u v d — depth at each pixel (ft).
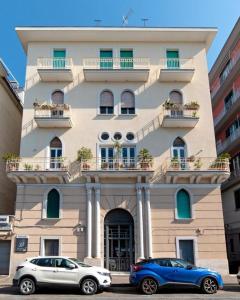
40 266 48.11
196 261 68.13
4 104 84.99
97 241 68.18
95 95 78.18
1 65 82.84
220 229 70.13
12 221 69.41
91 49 81.61
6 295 46.37
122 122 76.33
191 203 71.41
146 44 82.33
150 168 71.26
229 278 64.18
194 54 81.82
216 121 111.04
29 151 73.92
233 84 96.53
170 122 74.69
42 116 73.77
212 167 72.49
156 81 79.46
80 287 47.29
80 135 75.20
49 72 76.69
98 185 71.20
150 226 69.31
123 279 62.03
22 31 79.51
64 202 70.74
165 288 48.60
